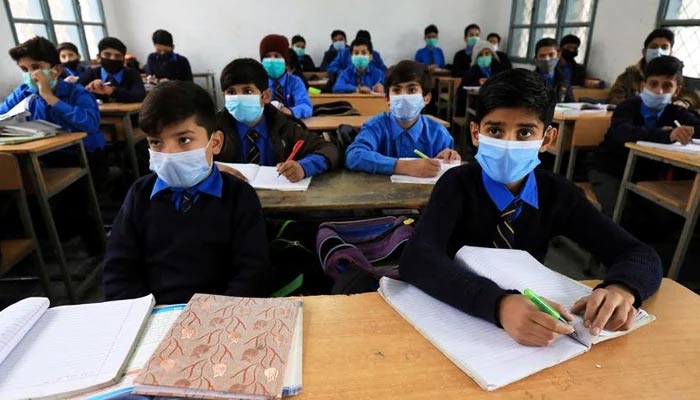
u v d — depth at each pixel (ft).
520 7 20.83
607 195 6.98
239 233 3.42
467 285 2.16
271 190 4.51
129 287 3.26
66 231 7.32
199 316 2.05
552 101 2.79
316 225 4.94
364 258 3.83
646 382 1.71
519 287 2.24
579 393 1.65
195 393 1.60
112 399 1.59
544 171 3.19
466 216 3.12
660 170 6.88
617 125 7.17
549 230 3.11
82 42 17.53
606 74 14.87
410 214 5.25
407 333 2.02
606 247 2.72
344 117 9.04
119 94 11.17
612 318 2.02
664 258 7.18
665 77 6.79
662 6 12.32
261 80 5.33
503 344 1.93
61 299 6.24
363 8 21.89
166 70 17.17
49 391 1.63
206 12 20.74
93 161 8.21
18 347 1.87
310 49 22.20
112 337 1.95
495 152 2.82
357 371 1.76
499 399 1.62
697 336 2.00
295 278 4.22
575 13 16.57
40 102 7.54
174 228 3.34
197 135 3.17
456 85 16.96
